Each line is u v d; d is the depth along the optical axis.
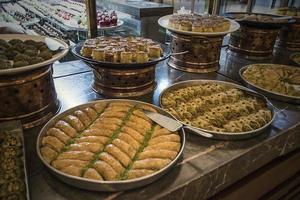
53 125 0.82
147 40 1.26
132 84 1.08
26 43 0.96
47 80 0.89
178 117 0.94
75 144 0.75
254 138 0.89
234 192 0.92
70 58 1.49
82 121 0.85
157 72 1.38
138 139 0.79
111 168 0.67
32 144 0.81
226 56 1.70
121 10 1.73
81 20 1.37
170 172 0.73
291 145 1.02
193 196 0.75
